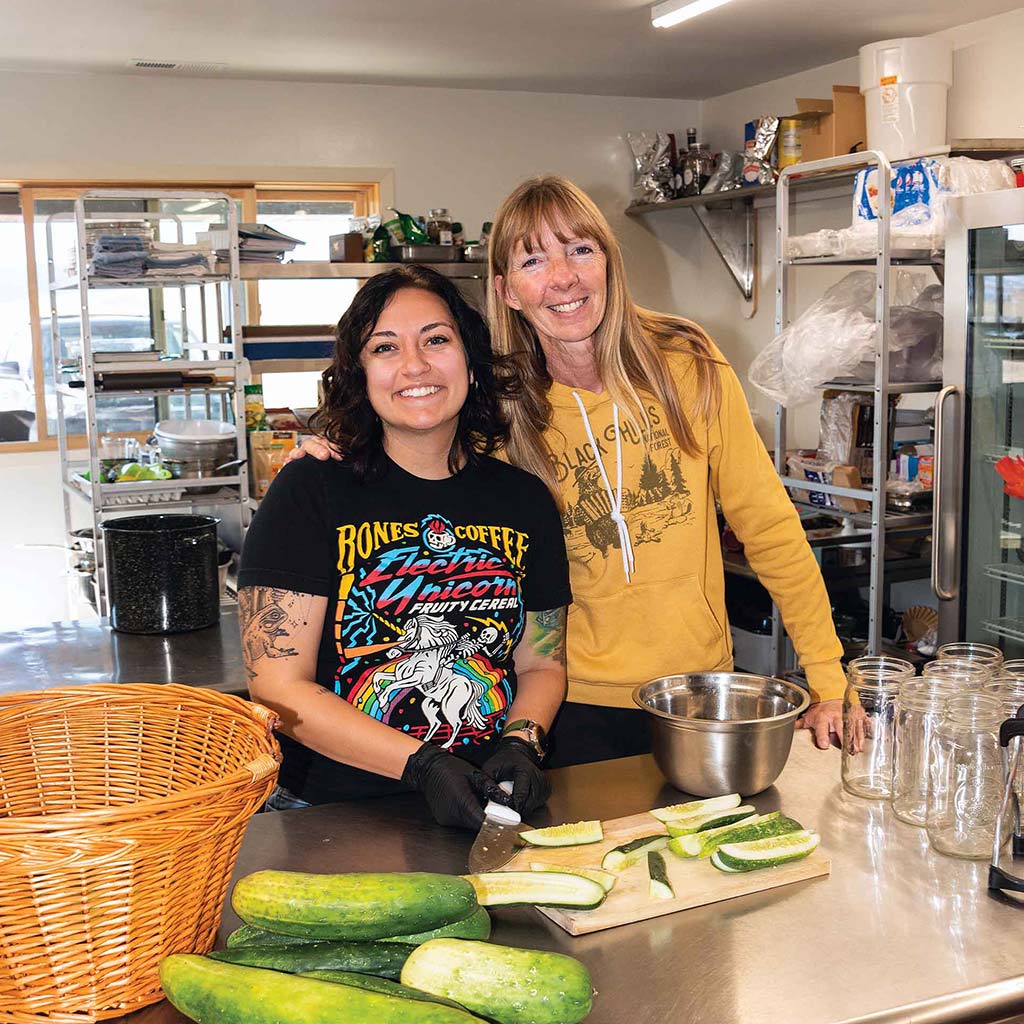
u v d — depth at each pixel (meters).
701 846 1.23
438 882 1.03
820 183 4.56
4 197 5.33
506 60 5.01
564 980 0.92
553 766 1.87
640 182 5.86
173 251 3.80
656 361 1.79
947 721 1.26
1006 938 1.09
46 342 5.51
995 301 2.73
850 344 3.26
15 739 1.27
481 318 1.62
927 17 4.30
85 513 5.71
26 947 0.92
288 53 4.75
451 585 1.54
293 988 0.89
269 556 1.49
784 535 1.88
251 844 1.32
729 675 1.57
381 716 1.52
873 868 1.23
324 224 5.84
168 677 2.73
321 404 1.58
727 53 4.93
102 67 4.95
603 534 1.81
